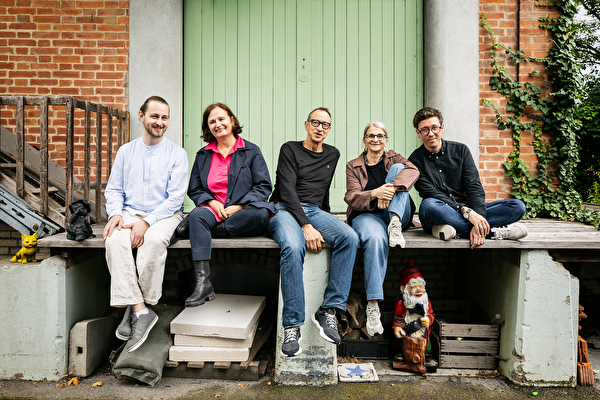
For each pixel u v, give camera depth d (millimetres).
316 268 2637
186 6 3910
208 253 2502
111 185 2691
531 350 2623
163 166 2725
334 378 2629
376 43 3941
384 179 2881
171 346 2699
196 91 3949
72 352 2678
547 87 3838
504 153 3867
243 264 3713
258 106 3965
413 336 2779
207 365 2682
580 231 3111
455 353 2883
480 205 2758
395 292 3863
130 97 3803
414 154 3000
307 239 2541
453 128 3826
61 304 2625
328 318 2477
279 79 3953
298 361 2625
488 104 3838
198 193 2736
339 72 3953
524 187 3850
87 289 2930
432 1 3807
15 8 3768
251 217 2582
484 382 2693
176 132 3842
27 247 2688
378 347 2977
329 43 3943
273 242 2604
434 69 3824
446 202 2789
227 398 2461
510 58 3824
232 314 2832
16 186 2840
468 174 2871
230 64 3941
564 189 3836
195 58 3934
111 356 2660
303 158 2818
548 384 2623
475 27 3799
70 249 2682
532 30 3805
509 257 2805
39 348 2617
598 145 7203
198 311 2887
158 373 2557
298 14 3924
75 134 3826
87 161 3014
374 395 2514
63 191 3395
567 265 3857
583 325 3678
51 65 3789
